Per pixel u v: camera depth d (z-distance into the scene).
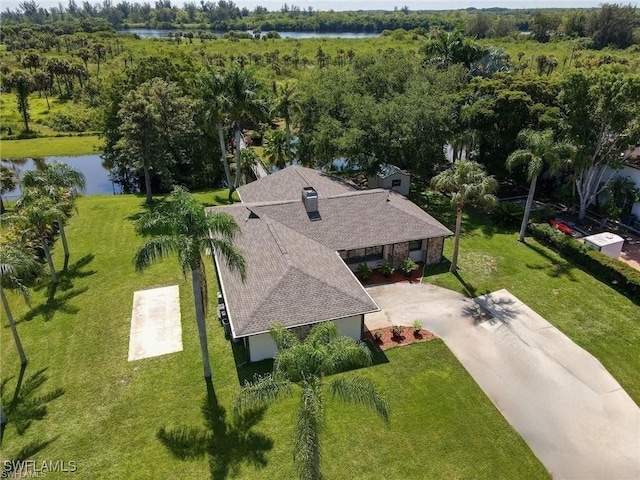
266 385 14.04
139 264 17.39
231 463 16.72
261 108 41.78
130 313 25.30
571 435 18.14
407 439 17.75
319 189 34.00
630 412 19.19
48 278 28.86
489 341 23.06
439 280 28.45
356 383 14.46
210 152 50.19
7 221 25.78
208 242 18.09
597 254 29.14
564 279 28.55
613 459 17.22
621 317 25.02
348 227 28.55
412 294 27.02
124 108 38.81
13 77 78.19
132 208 40.38
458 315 25.05
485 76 56.88
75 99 91.94
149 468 16.59
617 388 20.38
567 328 24.14
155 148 39.84
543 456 17.27
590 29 126.38
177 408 19.09
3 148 67.69
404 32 154.50
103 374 21.00
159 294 27.00
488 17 153.00
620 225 35.59
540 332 23.78
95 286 27.97
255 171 50.09
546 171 40.00
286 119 49.16
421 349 22.41
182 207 18.03
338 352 14.25
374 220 29.19
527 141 30.86
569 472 16.70
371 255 29.38
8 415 18.92
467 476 16.42
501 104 36.91
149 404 19.31
